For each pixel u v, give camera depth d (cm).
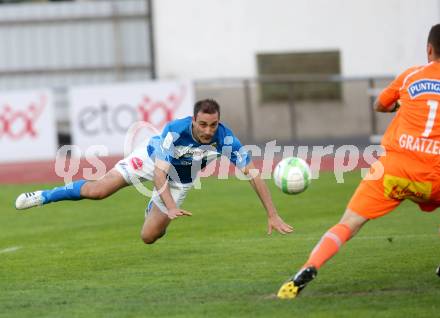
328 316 1912
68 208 4141
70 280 2441
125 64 8006
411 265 2470
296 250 2788
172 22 7406
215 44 7388
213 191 4478
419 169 2030
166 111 6138
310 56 7356
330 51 7331
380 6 7200
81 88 6203
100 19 7994
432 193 2058
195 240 3075
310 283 2266
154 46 7462
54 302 2159
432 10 7019
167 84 6128
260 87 6359
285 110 6369
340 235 2041
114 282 2389
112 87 6153
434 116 2036
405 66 7181
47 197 2530
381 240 2922
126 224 3569
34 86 8125
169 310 2025
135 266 2623
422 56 7112
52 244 3136
